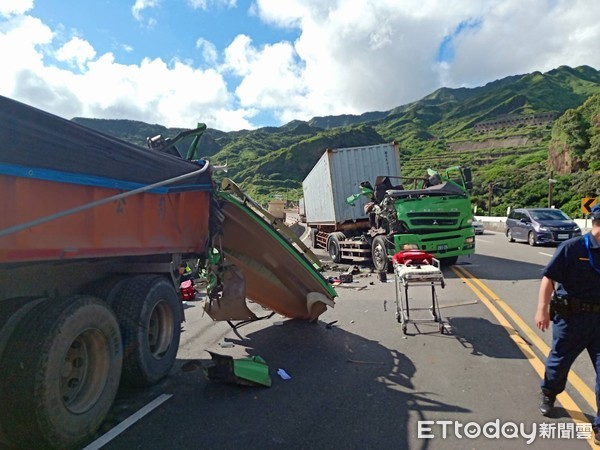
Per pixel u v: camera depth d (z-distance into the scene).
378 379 4.97
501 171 66.12
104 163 3.91
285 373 5.19
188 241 5.59
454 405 4.25
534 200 52.97
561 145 58.56
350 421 3.98
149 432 3.82
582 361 5.25
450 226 12.13
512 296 9.00
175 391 4.74
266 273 6.90
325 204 17.28
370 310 8.34
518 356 5.52
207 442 3.64
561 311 3.70
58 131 3.43
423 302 8.75
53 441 3.28
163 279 5.06
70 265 4.25
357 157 16.30
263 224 6.20
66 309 3.45
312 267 6.88
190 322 7.97
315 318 7.42
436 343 6.16
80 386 3.75
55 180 3.37
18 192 3.12
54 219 3.23
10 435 3.26
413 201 12.04
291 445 3.57
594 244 3.54
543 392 3.97
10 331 3.30
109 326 3.95
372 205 13.64
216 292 5.93
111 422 4.01
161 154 4.92
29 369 3.16
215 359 4.84
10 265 3.38
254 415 4.13
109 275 4.91
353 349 6.07
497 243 22.44
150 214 4.73
